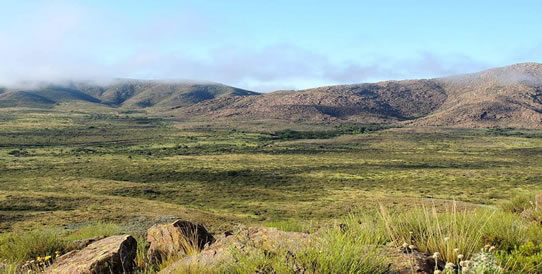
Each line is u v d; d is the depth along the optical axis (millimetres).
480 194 78062
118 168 123875
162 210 39750
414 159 156375
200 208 63344
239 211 59094
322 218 47062
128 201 48438
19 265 6184
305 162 146875
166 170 121062
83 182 90750
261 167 131875
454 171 122000
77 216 35719
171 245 6758
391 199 45875
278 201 71438
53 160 143750
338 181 104000
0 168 119438
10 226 33000
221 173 116562
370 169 129000
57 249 7828
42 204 47438
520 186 90625
